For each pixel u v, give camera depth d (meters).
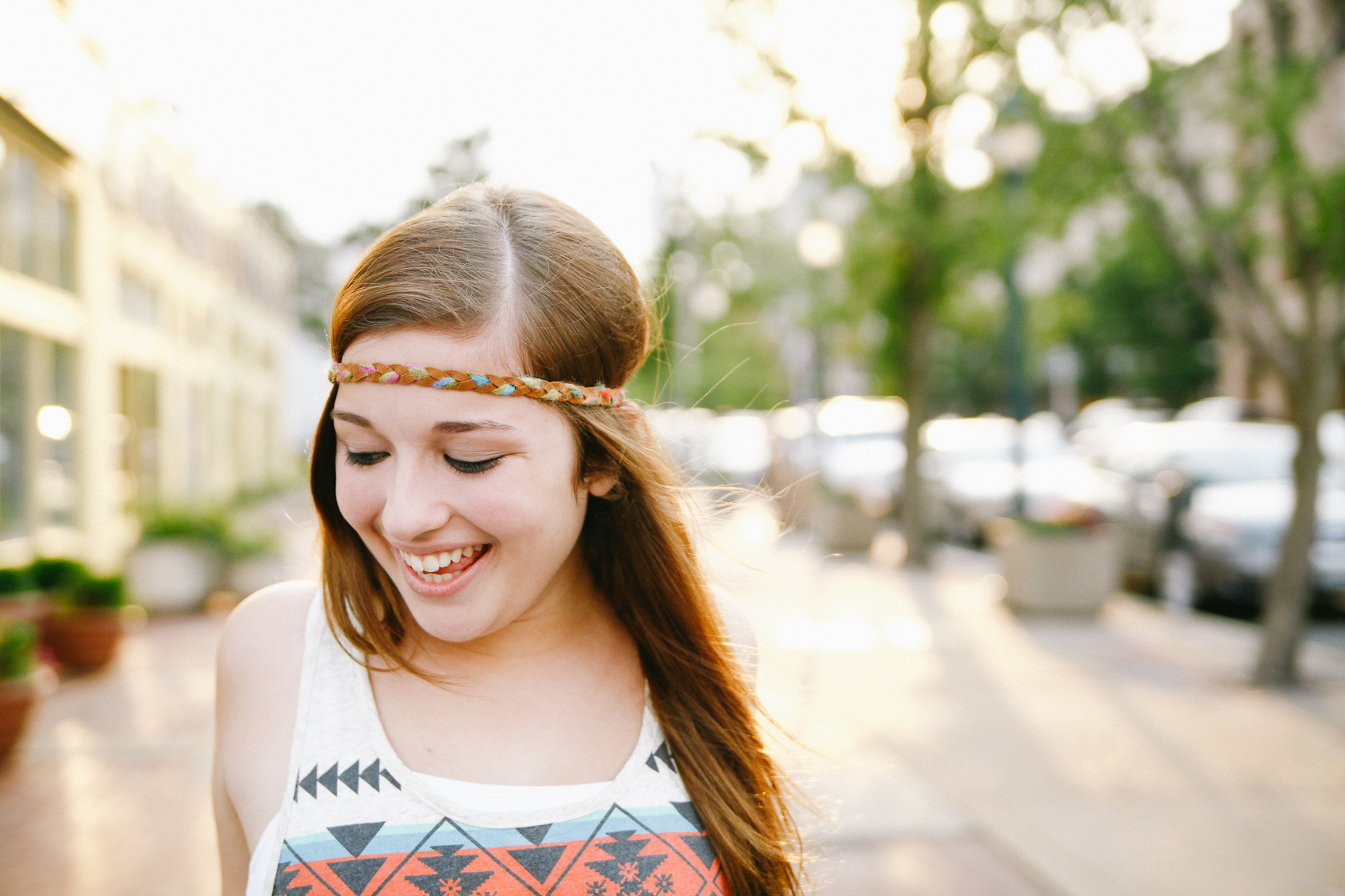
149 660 6.82
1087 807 4.21
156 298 12.42
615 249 1.11
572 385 0.99
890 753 4.87
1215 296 6.36
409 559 0.98
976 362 32.44
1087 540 8.54
